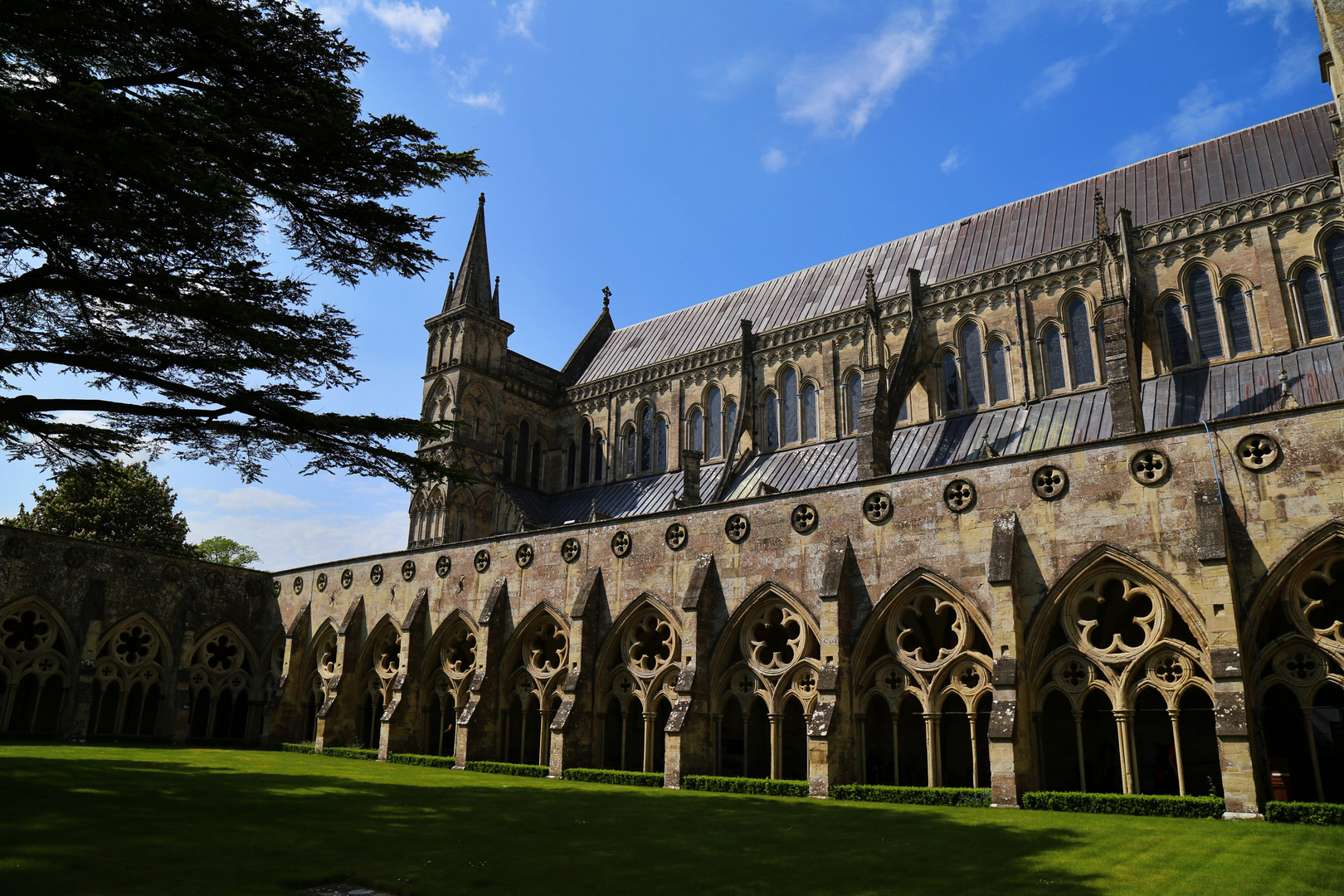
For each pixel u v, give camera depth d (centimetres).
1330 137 4400
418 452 6681
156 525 6775
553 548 4181
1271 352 4169
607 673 3838
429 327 7050
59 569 4494
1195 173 4831
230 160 2173
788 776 4209
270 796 2497
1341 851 1714
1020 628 2819
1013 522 2925
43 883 1260
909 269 5356
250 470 2727
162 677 4834
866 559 3225
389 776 3394
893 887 1378
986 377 5016
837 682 3077
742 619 3500
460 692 4375
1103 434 4259
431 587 4634
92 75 2058
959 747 3912
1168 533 2647
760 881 1415
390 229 2423
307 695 5091
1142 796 2428
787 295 6444
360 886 1338
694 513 3734
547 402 7350
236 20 2127
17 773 2658
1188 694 3572
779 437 5850
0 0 1889
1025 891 1346
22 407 2198
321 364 2455
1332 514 2417
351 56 2303
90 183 1858
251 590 5366
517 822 2116
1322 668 2369
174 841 1661
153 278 2131
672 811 2448
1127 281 4438
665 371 6656
